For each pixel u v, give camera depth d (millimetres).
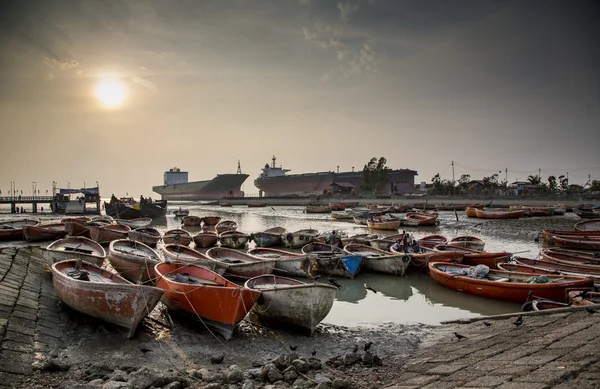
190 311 11859
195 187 144500
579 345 8086
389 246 25219
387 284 18219
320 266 19922
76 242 20328
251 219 57750
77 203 65562
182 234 29469
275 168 146875
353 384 8438
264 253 21422
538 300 13008
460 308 14508
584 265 17375
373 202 84500
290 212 73250
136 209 56031
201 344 10805
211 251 19703
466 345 10211
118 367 9023
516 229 38875
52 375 8500
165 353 10094
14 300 12016
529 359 7980
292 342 11188
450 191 92125
